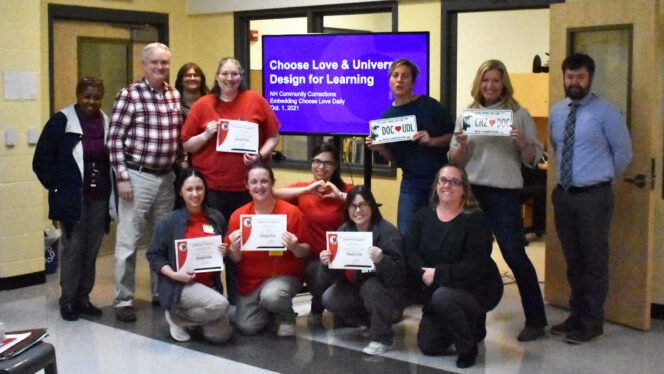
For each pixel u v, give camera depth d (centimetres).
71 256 468
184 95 518
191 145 458
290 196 447
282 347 417
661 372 378
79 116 468
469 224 388
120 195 466
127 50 726
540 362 393
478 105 430
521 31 798
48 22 655
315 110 511
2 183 533
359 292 421
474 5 583
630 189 441
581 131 416
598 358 398
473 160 433
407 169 461
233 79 452
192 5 762
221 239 427
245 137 455
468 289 386
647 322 442
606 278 423
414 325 456
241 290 436
